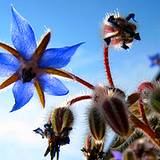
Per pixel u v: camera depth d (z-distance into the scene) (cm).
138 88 10
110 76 10
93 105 10
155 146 9
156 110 10
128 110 9
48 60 11
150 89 10
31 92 11
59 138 10
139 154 7
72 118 10
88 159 10
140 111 10
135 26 11
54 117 10
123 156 7
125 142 10
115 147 10
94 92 10
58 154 10
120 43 11
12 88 11
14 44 11
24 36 11
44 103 11
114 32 11
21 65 11
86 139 10
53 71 11
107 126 9
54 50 11
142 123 9
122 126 9
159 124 10
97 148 10
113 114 9
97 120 9
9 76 11
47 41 11
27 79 11
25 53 11
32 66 11
